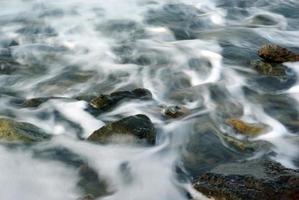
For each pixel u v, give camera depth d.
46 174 7.30
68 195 6.91
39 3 15.10
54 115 8.86
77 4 15.12
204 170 7.37
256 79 10.45
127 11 14.73
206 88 10.01
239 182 6.57
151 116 8.81
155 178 7.21
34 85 10.23
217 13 14.77
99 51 12.02
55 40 12.80
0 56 11.61
